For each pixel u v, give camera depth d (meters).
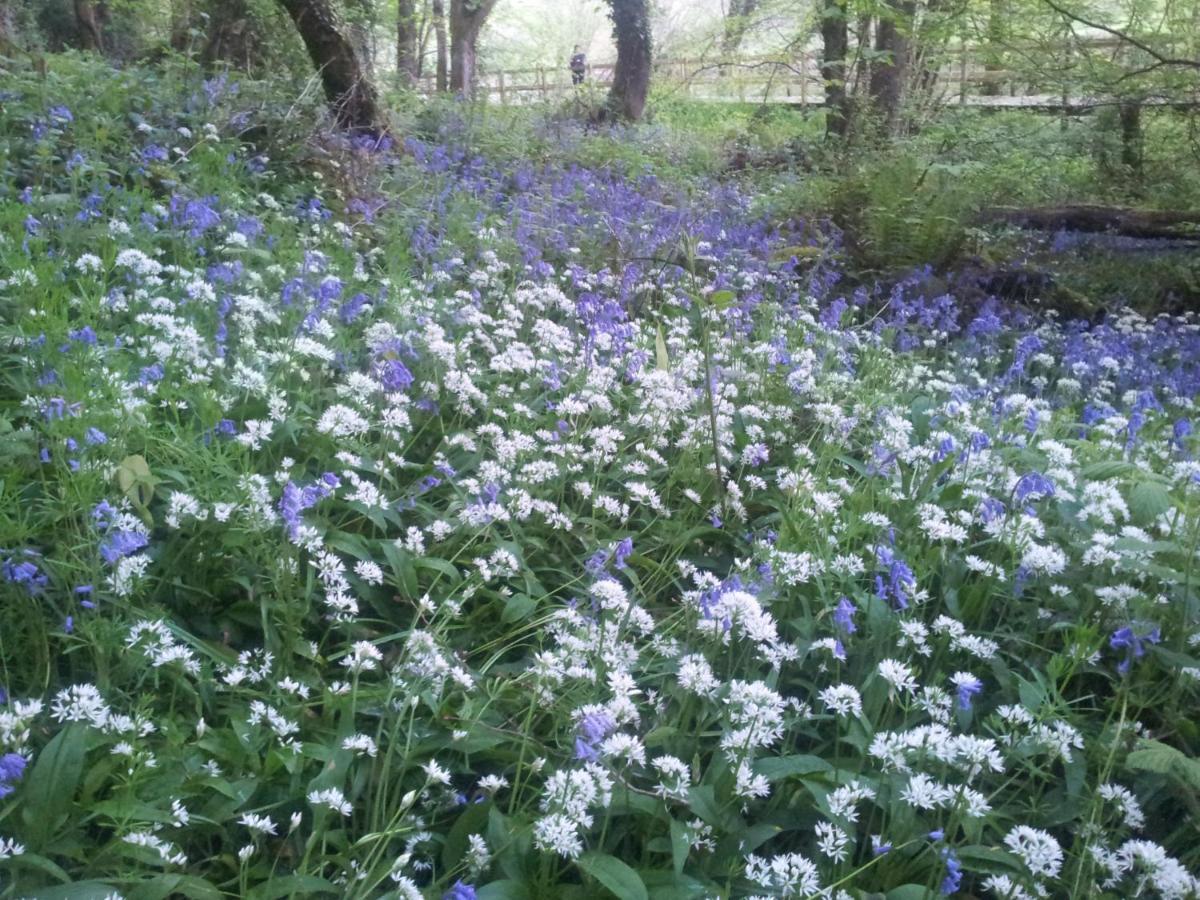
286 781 2.63
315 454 3.85
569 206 8.85
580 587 3.77
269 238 6.12
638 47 18.28
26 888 2.12
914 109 15.43
